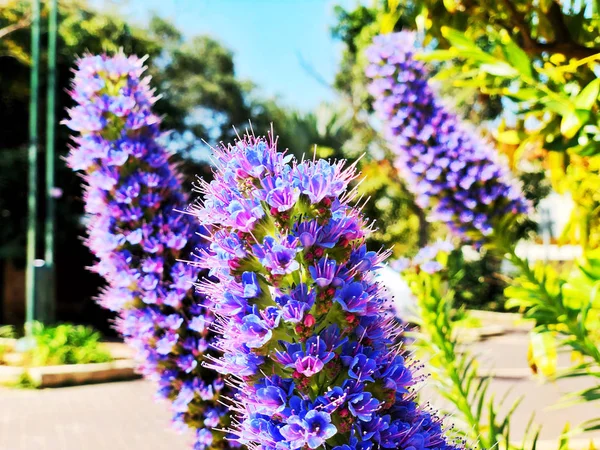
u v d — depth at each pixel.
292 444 0.13
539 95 0.18
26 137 1.68
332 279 0.14
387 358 0.15
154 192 0.26
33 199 1.23
